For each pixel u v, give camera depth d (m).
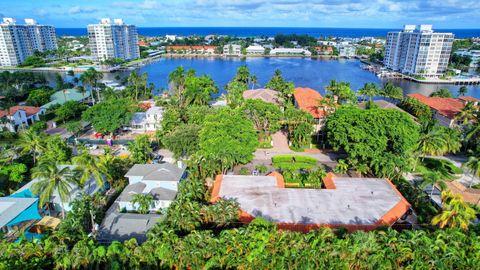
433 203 57.91
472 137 82.06
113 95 122.62
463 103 112.06
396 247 41.25
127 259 41.16
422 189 58.59
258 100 84.69
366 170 65.94
